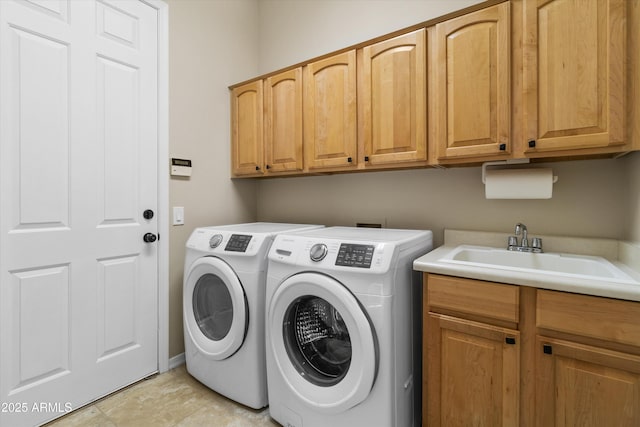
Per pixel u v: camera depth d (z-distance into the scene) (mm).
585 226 1508
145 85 1893
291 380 1408
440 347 1275
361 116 1784
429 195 1924
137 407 1644
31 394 1459
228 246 1673
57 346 1543
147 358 1919
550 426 1066
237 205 2506
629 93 1135
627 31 1131
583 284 984
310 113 1978
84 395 1637
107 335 1731
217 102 2332
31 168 1455
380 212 2105
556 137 1256
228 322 1744
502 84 1354
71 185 1584
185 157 2117
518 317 1108
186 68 2119
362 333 1186
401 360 1297
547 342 1062
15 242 1411
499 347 1150
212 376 1749
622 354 952
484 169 1580
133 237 1843
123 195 1794
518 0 1327
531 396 1095
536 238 1544
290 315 1476
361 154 1785
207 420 1553
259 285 1575
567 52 1224
